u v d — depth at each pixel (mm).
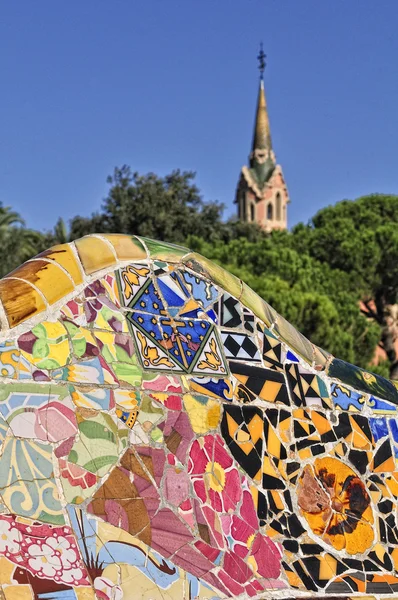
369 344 17672
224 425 3066
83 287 2893
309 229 24047
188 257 3234
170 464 2850
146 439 2824
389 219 25328
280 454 3191
